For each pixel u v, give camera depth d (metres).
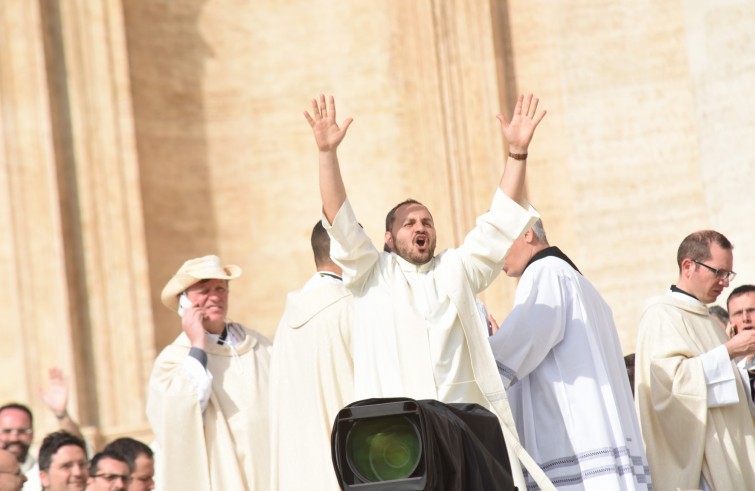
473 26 24.11
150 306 23.84
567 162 24.09
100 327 23.58
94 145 24.00
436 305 10.92
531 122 11.04
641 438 12.31
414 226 11.20
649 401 13.48
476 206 23.70
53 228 23.45
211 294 14.28
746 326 13.85
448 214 23.81
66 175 23.88
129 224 23.97
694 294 13.93
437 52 24.19
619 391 12.26
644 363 13.62
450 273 10.97
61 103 24.02
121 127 24.17
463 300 10.88
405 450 7.62
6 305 23.36
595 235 23.75
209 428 13.70
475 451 8.20
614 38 24.14
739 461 13.15
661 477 13.25
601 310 12.53
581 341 11.90
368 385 10.90
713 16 22.70
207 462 13.53
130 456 14.02
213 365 14.14
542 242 12.61
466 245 11.12
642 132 23.78
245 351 14.34
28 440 15.97
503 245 10.98
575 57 24.25
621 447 11.66
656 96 23.77
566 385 11.81
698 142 23.16
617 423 11.74
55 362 23.20
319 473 11.99
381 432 7.66
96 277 23.69
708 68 22.81
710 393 13.09
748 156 21.75
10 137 23.53
